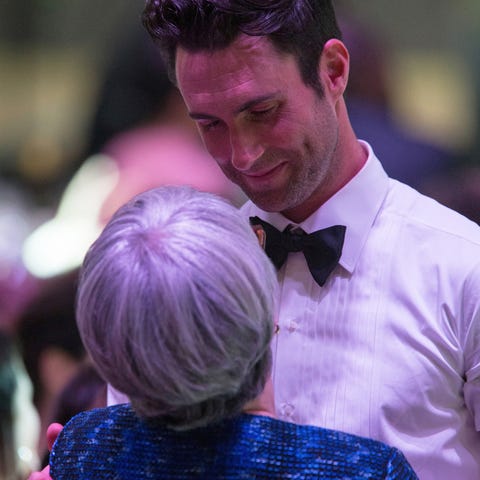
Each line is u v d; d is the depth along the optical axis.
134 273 5.51
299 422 6.98
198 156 12.15
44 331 9.73
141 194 5.93
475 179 10.48
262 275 5.66
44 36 23.27
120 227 5.71
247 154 6.57
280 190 6.75
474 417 6.90
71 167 16.56
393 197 7.16
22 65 23.12
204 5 6.34
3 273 11.84
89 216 11.50
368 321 6.91
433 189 11.41
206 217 5.70
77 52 23.30
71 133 22.12
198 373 5.50
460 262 6.83
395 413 6.79
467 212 10.17
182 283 5.47
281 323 7.10
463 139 19.55
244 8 6.32
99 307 5.55
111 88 12.88
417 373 6.78
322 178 6.84
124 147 12.17
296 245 7.09
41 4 23.20
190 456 5.71
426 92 22.86
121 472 5.81
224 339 5.50
